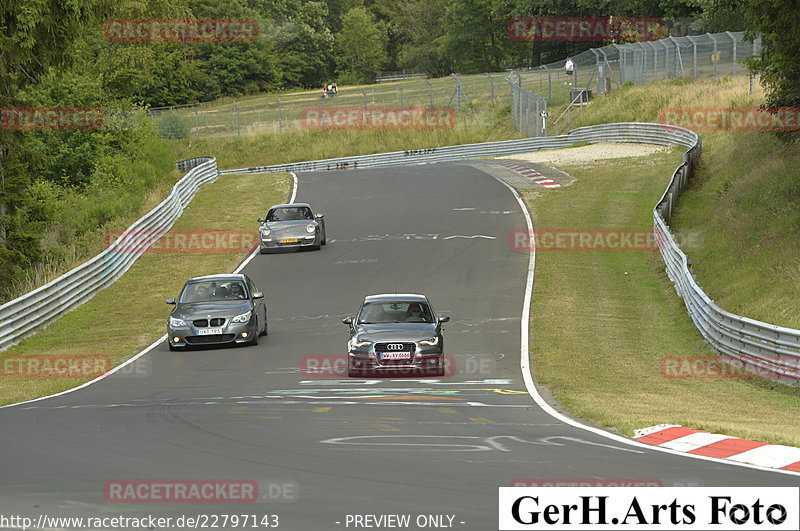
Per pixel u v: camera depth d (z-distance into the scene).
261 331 44.59
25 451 20.77
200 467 18.44
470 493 15.77
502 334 43.19
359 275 59.75
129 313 54.81
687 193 82.00
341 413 25.73
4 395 34.62
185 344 42.25
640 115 122.62
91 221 85.88
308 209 71.06
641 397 29.95
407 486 16.34
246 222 82.69
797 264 46.88
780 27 57.41
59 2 62.78
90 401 30.50
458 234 71.62
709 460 18.64
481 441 21.03
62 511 14.95
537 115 139.38
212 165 111.56
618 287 55.62
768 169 70.81
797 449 19.48
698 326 44.16
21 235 68.00
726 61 126.56
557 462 18.41
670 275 56.69
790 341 33.44
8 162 68.62
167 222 80.75
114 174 106.44
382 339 34.00
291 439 21.59
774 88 64.88
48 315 52.94
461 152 135.25
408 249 67.06
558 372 34.81
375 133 163.75
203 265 66.88
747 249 55.81
